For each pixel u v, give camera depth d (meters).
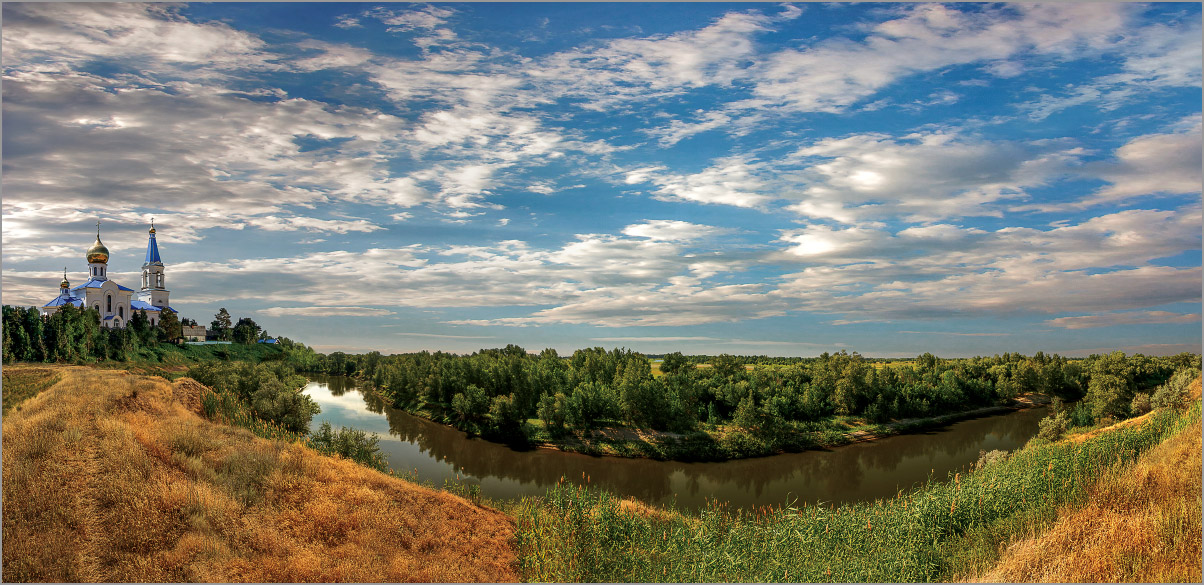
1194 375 38.72
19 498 15.98
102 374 38.25
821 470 65.31
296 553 16.88
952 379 110.12
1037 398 125.00
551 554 20.09
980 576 14.80
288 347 189.25
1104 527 13.98
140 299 139.12
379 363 157.38
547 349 147.62
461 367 98.12
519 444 76.94
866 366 99.75
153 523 16.47
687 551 20.47
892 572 16.31
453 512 22.66
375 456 33.53
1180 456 16.98
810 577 17.03
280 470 21.80
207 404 33.34
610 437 76.69
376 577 16.44
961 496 20.28
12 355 74.31
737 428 78.75
